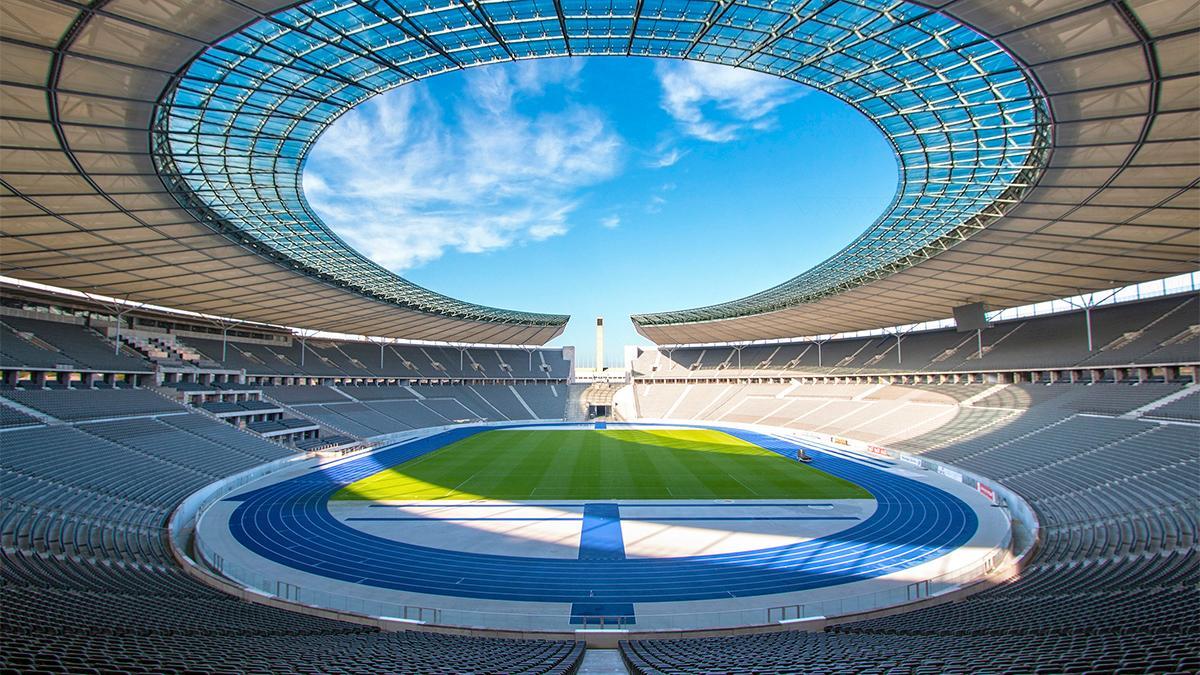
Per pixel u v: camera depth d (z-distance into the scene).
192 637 11.89
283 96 22.50
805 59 21.70
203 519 29.28
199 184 27.89
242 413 51.28
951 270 43.53
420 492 35.50
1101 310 53.50
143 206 27.30
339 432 58.12
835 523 28.33
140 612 14.13
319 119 24.89
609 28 19.91
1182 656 8.91
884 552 24.09
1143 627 11.77
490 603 19.34
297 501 33.22
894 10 18.17
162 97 19.00
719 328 85.44
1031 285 46.91
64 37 14.89
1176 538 21.02
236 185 28.73
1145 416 36.31
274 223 34.06
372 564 22.88
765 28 19.83
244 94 21.77
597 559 23.36
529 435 67.25
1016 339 58.28
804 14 18.83
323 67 20.94
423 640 14.73
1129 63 16.78
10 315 41.97
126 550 22.86
